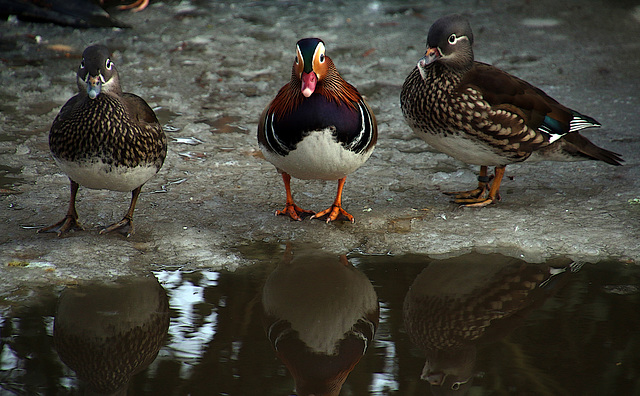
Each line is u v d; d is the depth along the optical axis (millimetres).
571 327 6660
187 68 14531
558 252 8102
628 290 7289
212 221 8773
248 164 10516
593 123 9352
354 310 6977
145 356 6148
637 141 11273
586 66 15023
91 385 5734
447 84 8758
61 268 7492
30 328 6477
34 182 9578
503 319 6828
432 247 8258
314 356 6219
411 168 10508
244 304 7008
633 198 9422
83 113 7426
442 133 9016
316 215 8906
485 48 16047
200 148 10961
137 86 13430
